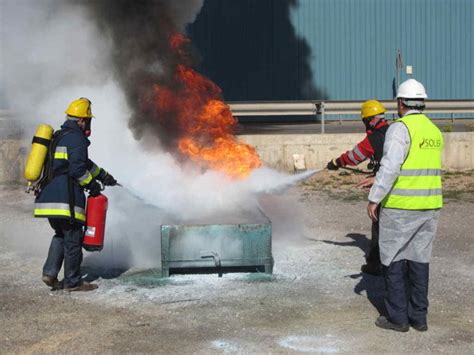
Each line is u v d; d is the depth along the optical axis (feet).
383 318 15.42
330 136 41.63
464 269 20.61
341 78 67.10
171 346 14.16
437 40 68.44
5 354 13.78
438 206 14.97
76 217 17.80
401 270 15.03
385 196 14.88
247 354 13.69
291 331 15.05
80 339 14.62
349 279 19.39
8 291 18.47
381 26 67.31
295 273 20.07
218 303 17.12
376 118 18.98
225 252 19.11
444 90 69.05
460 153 42.45
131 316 16.17
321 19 66.13
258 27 65.00
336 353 13.73
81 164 17.69
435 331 15.06
